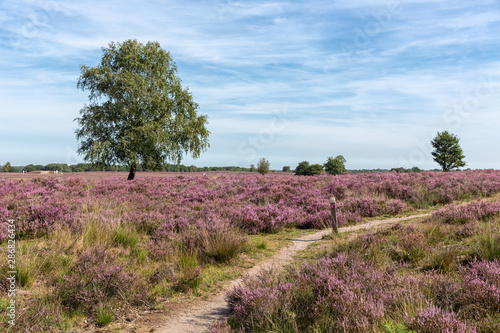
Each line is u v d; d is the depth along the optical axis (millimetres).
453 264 5949
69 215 9672
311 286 4652
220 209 12328
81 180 21984
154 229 9898
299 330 3822
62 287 5324
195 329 4289
